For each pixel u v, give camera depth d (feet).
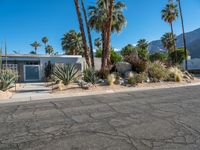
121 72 62.39
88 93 41.75
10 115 23.03
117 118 20.56
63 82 50.67
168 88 48.16
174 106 26.07
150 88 48.98
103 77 58.23
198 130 16.44
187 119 19.74
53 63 86.89
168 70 63.10
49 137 15.56
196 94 36.50
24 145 14.16
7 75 43.50
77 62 89.76
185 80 62.64
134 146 13.46
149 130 16.58
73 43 147.54
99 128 17.39
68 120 20.21
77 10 70.08
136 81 53.11
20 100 35.19
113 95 37.70
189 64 139.95
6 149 13.60
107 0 81.82
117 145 13.67
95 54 152.97
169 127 17.30
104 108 25.64
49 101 32.65
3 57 79.51
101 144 13.91
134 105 27.22
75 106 27.45
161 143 13.87
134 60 63.41
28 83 72.90
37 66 85.40
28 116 22.30
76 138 15.17
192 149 12.89
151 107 25.71
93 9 84.28
